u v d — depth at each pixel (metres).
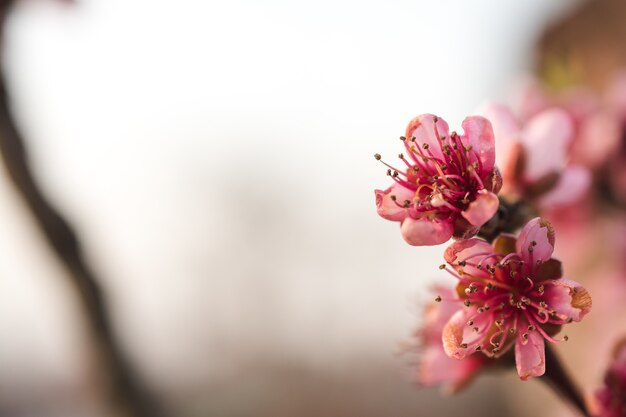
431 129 0.21
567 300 0.20
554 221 0.32
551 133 0.24
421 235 0.20
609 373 0.22
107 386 0.27
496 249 0.20
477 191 0.20
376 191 0.20
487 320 0.20
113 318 0.27
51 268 0.27
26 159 0.26
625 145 0.31
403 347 0.24
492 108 0.25
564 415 0.32
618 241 0.32
